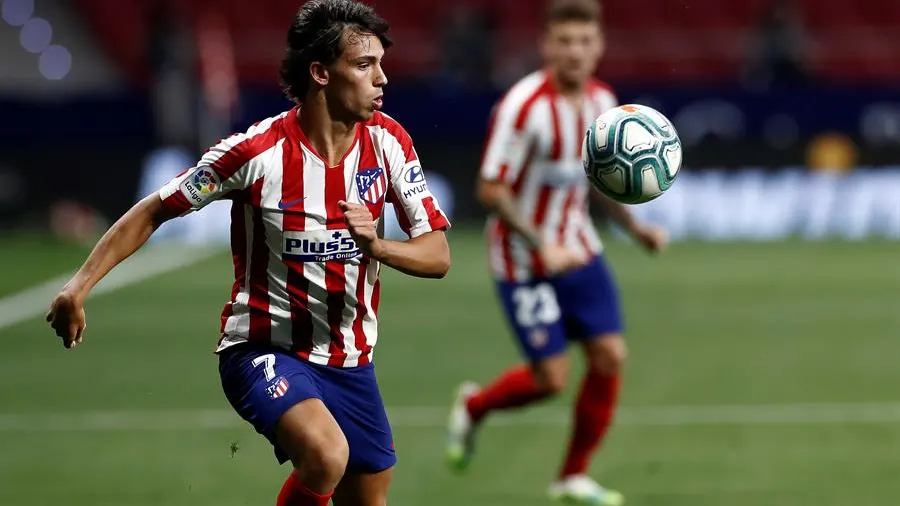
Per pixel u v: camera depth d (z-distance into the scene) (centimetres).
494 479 2391
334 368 1565
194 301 4666
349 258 1529
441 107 6234
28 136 6300
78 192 6328
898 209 6206
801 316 4234
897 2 7938
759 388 3166
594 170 1630
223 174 1487
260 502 2214
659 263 5522
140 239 1502
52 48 7775
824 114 6200
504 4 7875
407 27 7769
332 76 1470
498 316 4331
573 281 2345
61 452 2588
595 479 2361
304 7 1487
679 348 3725
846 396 3066
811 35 7681
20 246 6091
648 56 7788
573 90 2381
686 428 2761
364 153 1525
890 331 3966
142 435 2730
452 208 6303
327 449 1473
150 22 6394
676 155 1623
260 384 1520
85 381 3325
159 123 6306
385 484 1638
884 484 2300
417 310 4466
